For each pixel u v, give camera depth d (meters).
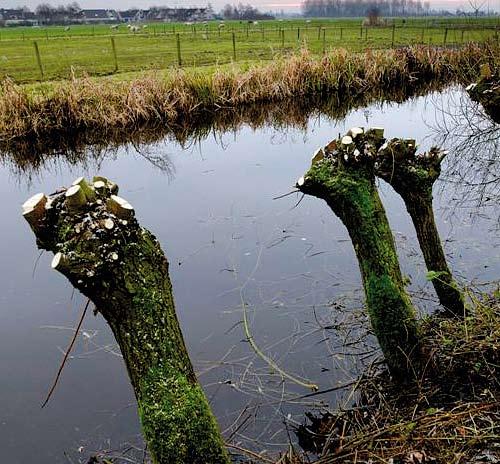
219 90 15.12
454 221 6.81
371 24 43.41
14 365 4.59
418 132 12.58
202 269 6.18
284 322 4.95
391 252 3.64
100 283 2.33
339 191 3.54
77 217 2.36
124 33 44.59
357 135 3.57
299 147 12.18
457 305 4.40
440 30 35.53
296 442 3.54
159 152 12.27
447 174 9.08
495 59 14.37
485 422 3.12
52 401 4.14
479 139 11.19
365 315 4.87
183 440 2.43
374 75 17.56
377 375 4.01
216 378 4.27
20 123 12.12
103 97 13.41
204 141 13.12
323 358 4.38
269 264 6.17
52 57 23.83
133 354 2.43
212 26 54.34
